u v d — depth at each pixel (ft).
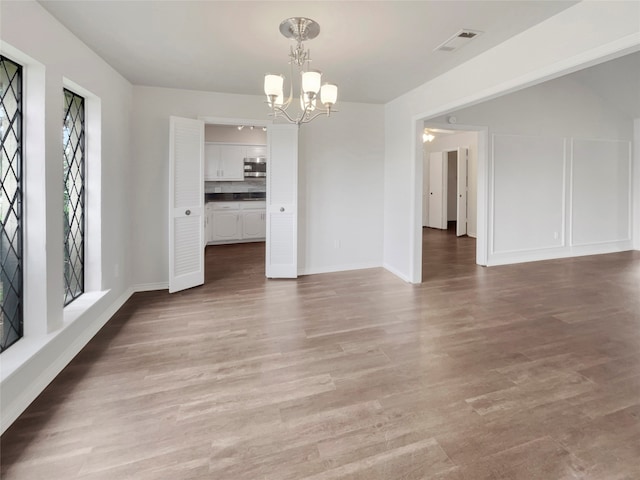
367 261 17.38
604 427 5.92
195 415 6.32
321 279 15.52
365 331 10.00
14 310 7.26
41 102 7.34
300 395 6.95
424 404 6.63
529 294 13.20
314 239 16.40
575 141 19.42
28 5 6.79
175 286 13.51
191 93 13.89
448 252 21.40
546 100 18.53
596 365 7.98
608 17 6.72
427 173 33.50
